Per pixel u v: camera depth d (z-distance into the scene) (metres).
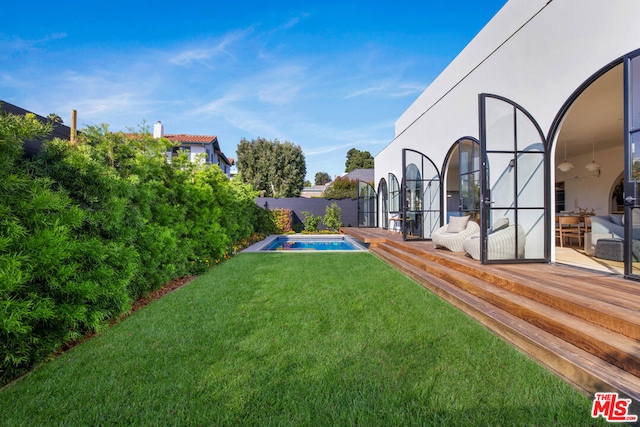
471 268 4.82
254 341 3.04
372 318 3.65
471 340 3.05
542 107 5.15
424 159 9.88
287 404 2.11
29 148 3.56
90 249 3.12
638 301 2.98
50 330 2.78
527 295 3.56
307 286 5.10
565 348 2.57
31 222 2.67
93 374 2.47
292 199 17.78
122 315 3.77
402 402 2.12
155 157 5.87
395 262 6.89
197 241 6.29
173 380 2.38
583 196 11.41
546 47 5.06
